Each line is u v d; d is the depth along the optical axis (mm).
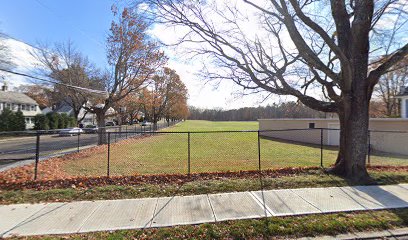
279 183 5914
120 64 18781
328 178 6348
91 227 3742
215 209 4398
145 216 4125
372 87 6457
